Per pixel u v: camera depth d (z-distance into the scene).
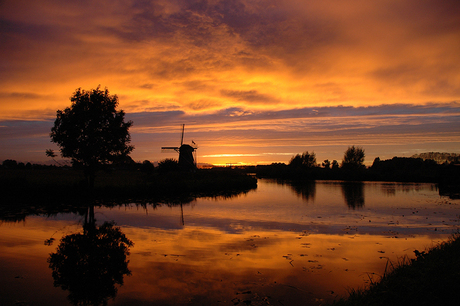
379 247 9.46
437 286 4.87
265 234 11.41
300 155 86.12
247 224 13.48
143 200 23.48
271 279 6.79
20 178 25.53
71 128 23.05
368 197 26.17
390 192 31.55
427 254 6.78
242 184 38.12
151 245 9.77
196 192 30.47
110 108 24.53
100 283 6.59
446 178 41.56
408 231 11.98
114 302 5.70
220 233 11.61
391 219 14.86
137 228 12.58
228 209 18.56
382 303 4.57
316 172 66.62
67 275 7.12
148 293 6.09
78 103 23.62
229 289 6.25
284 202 22.48
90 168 23.94
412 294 4.70
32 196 24.19
